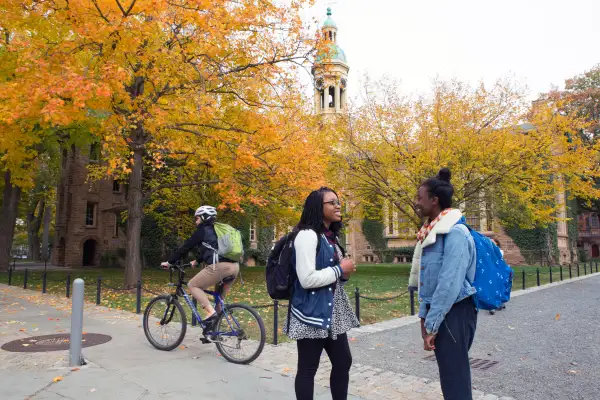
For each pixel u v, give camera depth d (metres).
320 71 12.73
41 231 60.47
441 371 2.74
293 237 2.98
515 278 19.17
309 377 2.94
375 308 10.37
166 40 11.63
